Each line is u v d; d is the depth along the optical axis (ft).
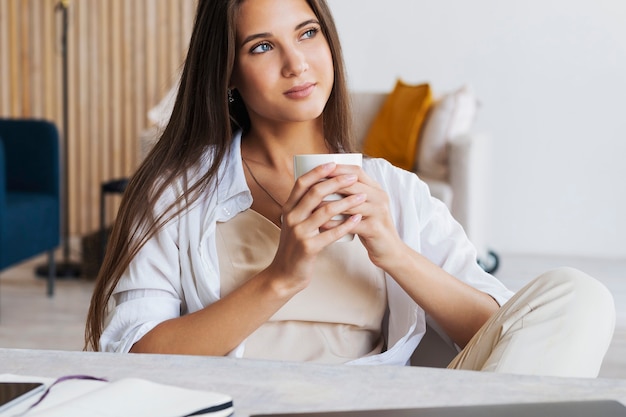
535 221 19.42
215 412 2.77
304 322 4.82
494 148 19.45
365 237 4.37
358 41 19.90
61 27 20.29
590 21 18.88
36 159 15.94
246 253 4.82
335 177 4.08
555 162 19.24
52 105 20.54
